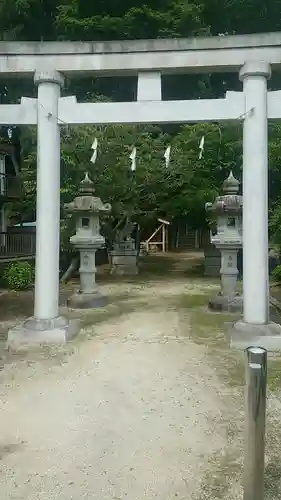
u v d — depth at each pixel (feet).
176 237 105.40
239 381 17.80
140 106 22.63
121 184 44.80
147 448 12.57
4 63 22.70
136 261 58.18
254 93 21.76
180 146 49.47
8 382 17.57
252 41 21.57
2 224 72.33
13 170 81.82
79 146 41.83
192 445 12.77
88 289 34.91
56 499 10.25
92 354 21.26
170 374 18.58
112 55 22.45
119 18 55.11
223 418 14.55
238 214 32.37
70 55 22.57
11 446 12.64
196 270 61.41
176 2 57.93
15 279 42.50
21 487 10.71
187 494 10.47
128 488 10.68
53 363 19.90
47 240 22.88
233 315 30.81
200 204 50.34
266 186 21.94
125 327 27.07
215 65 22.02
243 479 10.53
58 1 61.57
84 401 15.76
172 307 34.09
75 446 12.65
